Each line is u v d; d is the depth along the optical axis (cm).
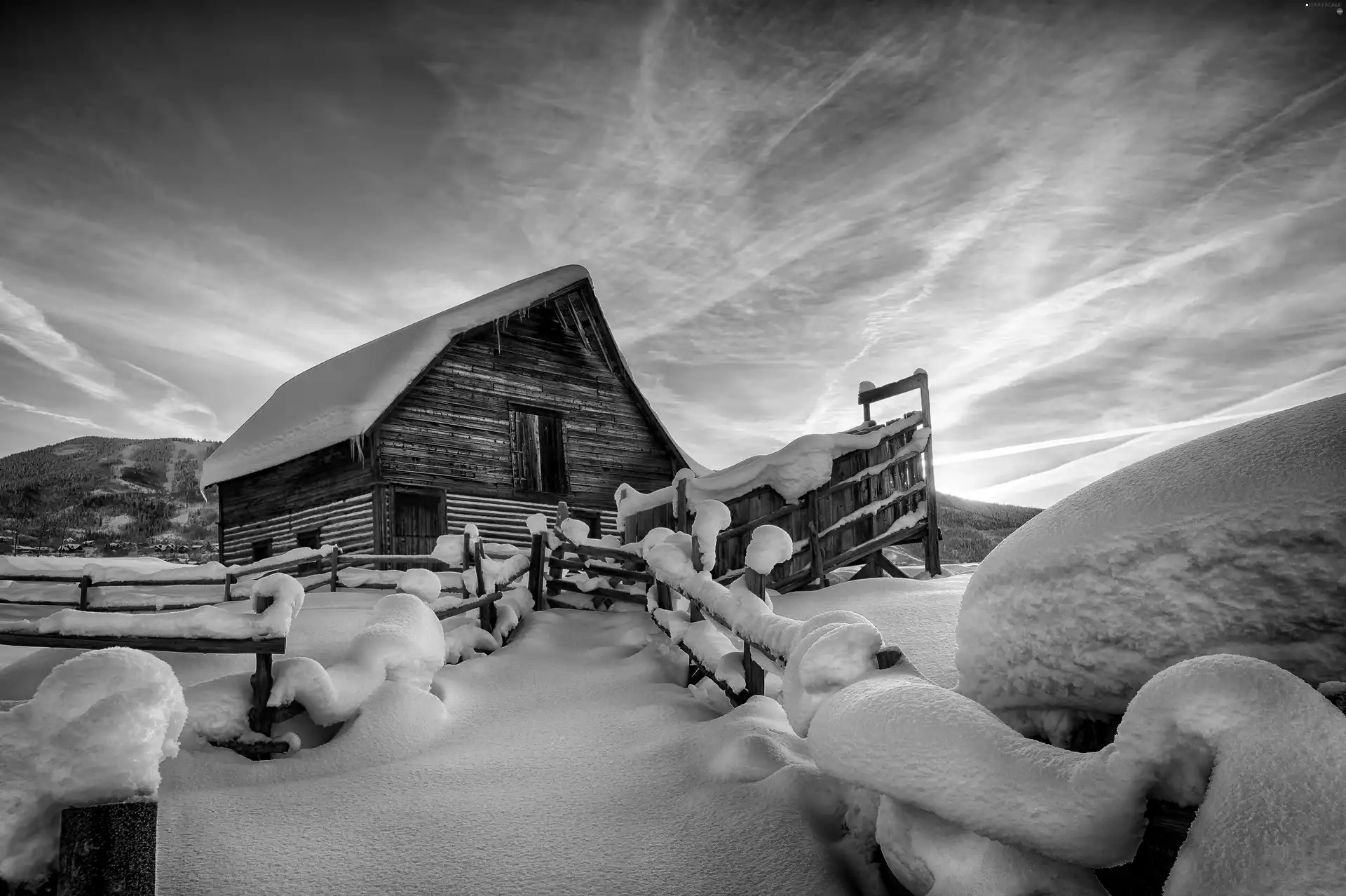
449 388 1680
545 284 1809
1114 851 169
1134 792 163
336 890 276
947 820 199
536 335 1864
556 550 938
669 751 409
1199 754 156
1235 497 184
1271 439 196
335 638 684
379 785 380
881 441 1043
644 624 751
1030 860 193
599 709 510
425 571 643
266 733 423
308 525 1678
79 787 183
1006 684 238
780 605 845
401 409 1593
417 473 1588
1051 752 184
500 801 356
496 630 736
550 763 406
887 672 272
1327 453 179
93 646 409
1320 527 169
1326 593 167
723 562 940
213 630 416
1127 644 198
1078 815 170
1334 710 140
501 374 1773
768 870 280
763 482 962
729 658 485
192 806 346
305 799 360
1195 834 142
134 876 182
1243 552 180
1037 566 224
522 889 276
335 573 1223
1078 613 211
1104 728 212
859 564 1220
